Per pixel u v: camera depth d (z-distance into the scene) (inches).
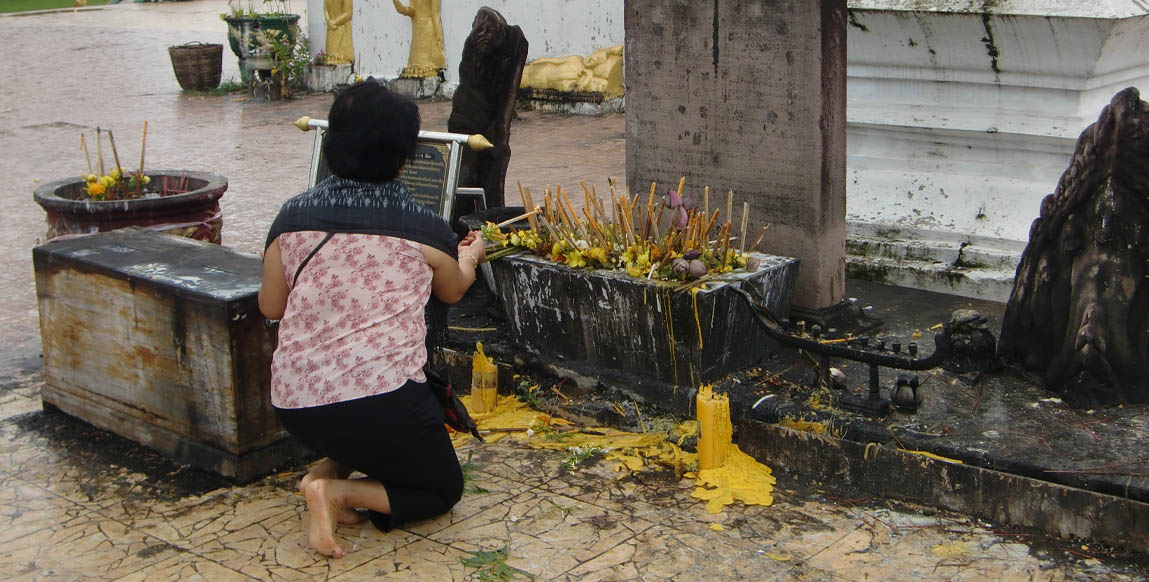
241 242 309.3
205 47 660.7
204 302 161.2
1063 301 161.0
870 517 146.6
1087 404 155.4
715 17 188.2
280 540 147.0
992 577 131.2
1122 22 199.0
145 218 220.7
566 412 178.1
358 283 137.1
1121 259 156.1
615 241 179.9
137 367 175.6
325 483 140.2
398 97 140.3
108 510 157.6
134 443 179.9
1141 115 152.6
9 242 315.3
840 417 156.1
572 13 536.7
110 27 1016.9
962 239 223.0
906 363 151.1
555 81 534.9
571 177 385.4
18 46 903.1
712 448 157.4
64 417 191.6
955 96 228.7
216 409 165.5
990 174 225.8
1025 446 144.5
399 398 136.3
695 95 195.3
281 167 427.8
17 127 541.6
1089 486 136.1
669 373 169.8
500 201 228.8
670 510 150.5
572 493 156.0
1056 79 213.8
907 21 221.8
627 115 207.3
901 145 237.5
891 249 228.5
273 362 140.9
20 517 156.0
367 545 144.3
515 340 189.5
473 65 220.7
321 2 658.8
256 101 623.8
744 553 138.8
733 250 176.7
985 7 210.1
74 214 217.3
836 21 176.4
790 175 186.2
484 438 174.2
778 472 160.1
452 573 136.6
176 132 522.6
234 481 165.2
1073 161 162.1
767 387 168.1
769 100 185.2
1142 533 133.1
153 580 137.6
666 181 204.7
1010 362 169.2
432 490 145.3
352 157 138.9
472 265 153.3
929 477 147.6
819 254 187.0
